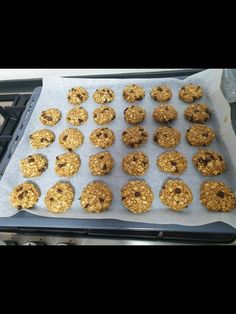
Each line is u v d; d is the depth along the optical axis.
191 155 0.42
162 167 0.40
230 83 0.42
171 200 0.37
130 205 0.36
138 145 0.43
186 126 0.45
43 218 0.34
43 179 0.41
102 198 0.37
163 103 0.48
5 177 0.40
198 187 0.39
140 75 0.50
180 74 0.49
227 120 0.41
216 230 0.31
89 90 0.51
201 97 0.47
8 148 0.42
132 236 0.33
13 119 0.46
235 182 0.38
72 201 0.39
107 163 0.41
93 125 0.47
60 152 0.44
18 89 0.51
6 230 0.34
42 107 0.48
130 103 0.48
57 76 0.50
